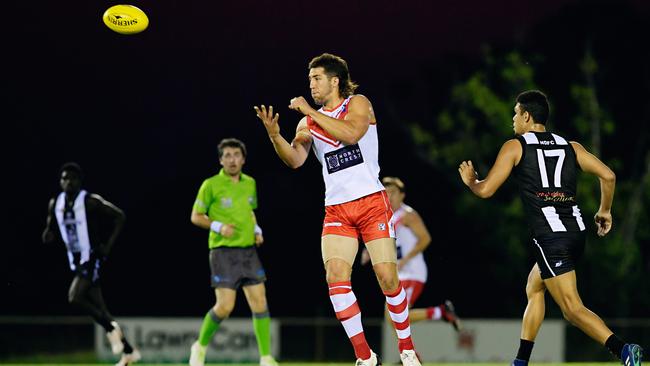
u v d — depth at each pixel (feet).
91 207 118.83
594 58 338.13
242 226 114.52
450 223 323.98
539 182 83.46
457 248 320.91
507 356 231.30
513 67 320.91
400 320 82.12
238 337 216.95
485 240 316.19
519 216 311.88
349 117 79.41
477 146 322.55
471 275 317.01
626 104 336.49
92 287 118.11
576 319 81.61
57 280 311.47
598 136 325.62
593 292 304.30
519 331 231.71
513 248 311.47
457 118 325.21
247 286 115.65
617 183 324.39
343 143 80.33
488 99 315.78
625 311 304.30
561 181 83.76
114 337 117.29
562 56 336.70
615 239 309.83
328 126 77.97
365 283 298.76
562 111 333.62
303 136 82.69
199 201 114.32
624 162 333.21
